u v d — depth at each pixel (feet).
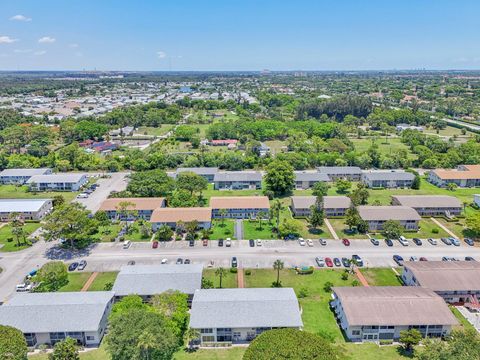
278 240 339.57
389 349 210.59
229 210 384.27
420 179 501.15
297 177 483.10
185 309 224.74
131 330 182.29
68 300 231.71
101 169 559.38
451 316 218.59
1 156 553.23
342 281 277.03
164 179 442.50
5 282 275.80
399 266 298.56
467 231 357.20
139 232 355.15
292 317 218.59
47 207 405.18
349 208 366.02
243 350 210.18
